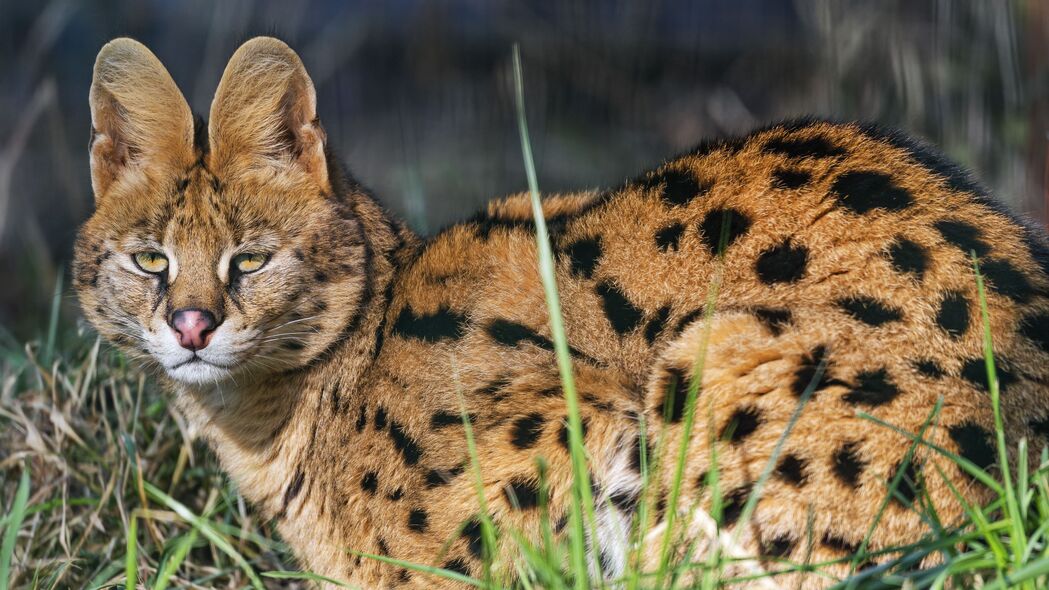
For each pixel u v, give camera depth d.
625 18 19.98
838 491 6.37
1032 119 11.91
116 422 9.73
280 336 7.90
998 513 6.34
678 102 19.39
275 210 7.89
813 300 6.83
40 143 18.52
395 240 8.55
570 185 17.02
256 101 7.92
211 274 7.69
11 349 11.91
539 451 7.18
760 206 7.23
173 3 20.62
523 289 7.61
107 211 8.02
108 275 7.94
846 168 7.27
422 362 7.60
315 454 8.06
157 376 8.55
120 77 7.93
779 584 6.39
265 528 9.05
